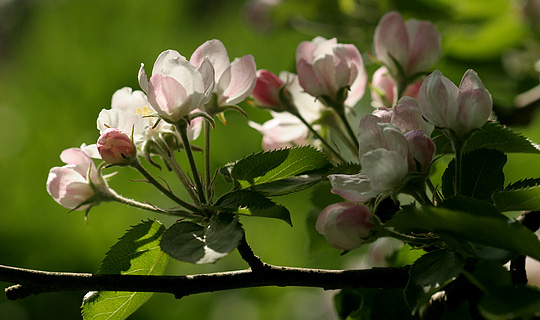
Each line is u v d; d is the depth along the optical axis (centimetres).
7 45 288
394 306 99
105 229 167
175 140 93
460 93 89
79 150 93
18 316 164
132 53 214
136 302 94
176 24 232
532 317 86
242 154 183
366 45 116
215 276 91
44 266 166
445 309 91
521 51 116
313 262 142
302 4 126
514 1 116
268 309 166
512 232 85
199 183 91
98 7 223
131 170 172
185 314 160
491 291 85
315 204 101
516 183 92
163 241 89
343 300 100
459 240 87
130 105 95
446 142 94
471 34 116
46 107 205
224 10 236
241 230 88
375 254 103
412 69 97
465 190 92
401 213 86
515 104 110
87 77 208
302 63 95
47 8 235
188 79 90
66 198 93
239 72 93
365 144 88
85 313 93
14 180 186
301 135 99
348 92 97
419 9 115
